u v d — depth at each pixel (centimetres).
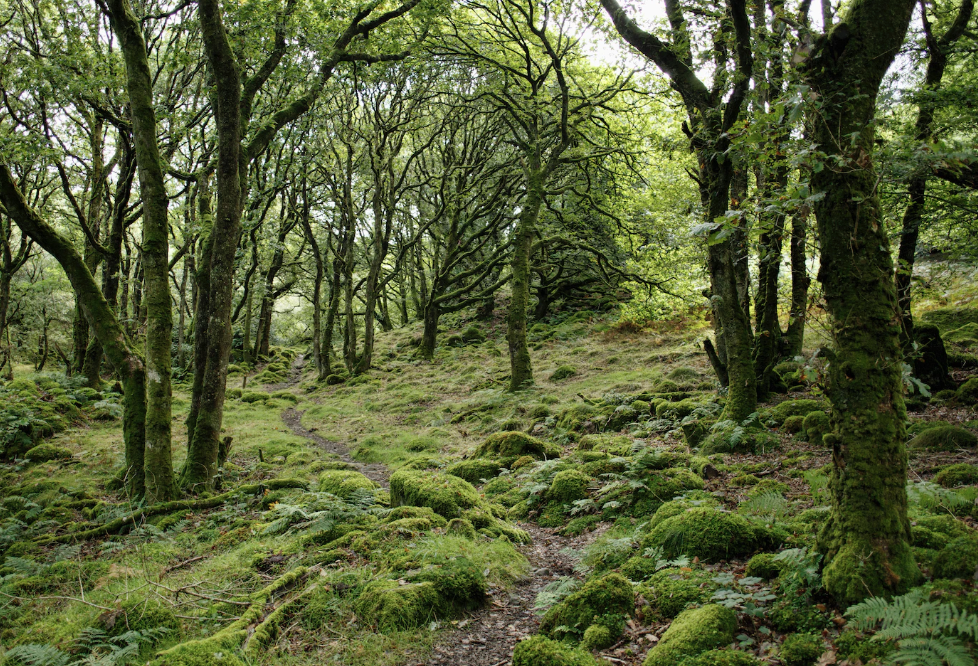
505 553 521
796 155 314
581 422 1086
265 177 1756
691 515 468
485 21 1631
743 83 653
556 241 2111
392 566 478
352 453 1212
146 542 645
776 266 932
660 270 1725
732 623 335
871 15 323
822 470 555
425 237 3397
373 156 2170
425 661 371
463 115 2278
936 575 321
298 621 414
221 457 986
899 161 326
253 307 3167
